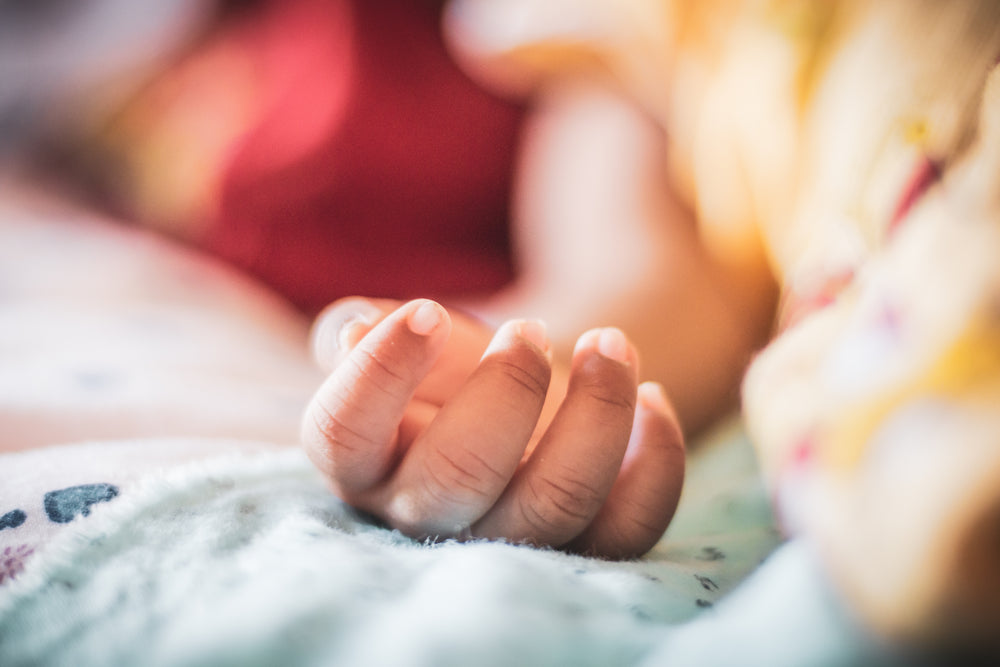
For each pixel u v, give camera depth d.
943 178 0.11
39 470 0.11
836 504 0.09
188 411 0.15
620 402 0.11
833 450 0.10
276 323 0.25
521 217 0.26
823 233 0.14
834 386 0.11
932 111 0.12
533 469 0.11
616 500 0.11
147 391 0.15
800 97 0.15
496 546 0.10
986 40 0.11
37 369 0.16
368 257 0.27
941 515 0.08
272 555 0.10
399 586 0.09
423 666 0.08
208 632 0.09
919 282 0.10
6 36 0.43
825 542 0.09
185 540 0.10
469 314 0.20
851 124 0.13
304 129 0.27
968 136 0.11
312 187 0.26
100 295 0.24
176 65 0.38
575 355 0.11
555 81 0.26
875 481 0.09
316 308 0.27
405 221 0.27
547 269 0.23
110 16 0.41
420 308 0.11
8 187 0.37
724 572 0.11
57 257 0.27
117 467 0.12
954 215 0.10
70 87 0.40
